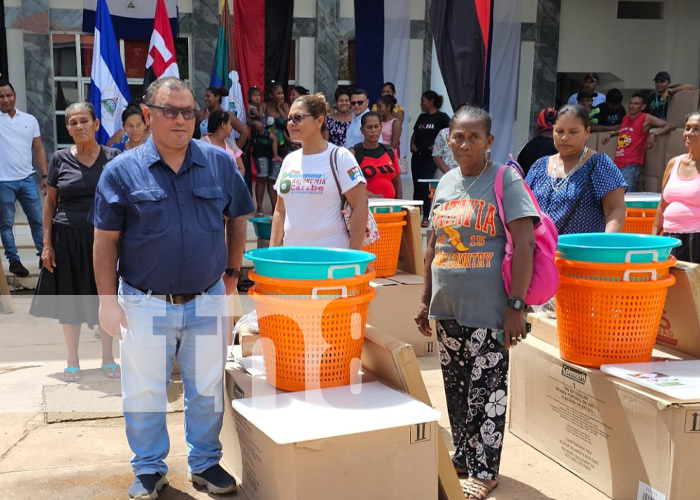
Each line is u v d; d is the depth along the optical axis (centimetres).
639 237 330
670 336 340
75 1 999
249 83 998
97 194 283
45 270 452
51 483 326
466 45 702
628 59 1206
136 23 1000
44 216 448
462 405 324
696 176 451
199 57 1036
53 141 1017
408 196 1108
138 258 286
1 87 676
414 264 565
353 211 362
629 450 296
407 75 1065
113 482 327
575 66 1188
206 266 294
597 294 308
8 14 975
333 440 254
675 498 275
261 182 931
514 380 381
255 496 296
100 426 394
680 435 271
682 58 1196
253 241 837
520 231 284
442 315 310
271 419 263
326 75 1090
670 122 797
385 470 264
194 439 318
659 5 1206
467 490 307
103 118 722
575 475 332
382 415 265
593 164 356
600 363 318
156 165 282
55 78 1023
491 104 1111
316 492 255
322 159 361
